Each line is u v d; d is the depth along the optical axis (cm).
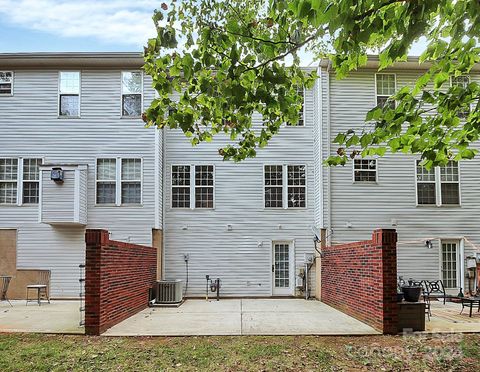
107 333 822
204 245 1509
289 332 830
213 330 851
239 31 539
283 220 1523
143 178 1461
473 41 533
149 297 1288
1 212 1434
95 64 1472
